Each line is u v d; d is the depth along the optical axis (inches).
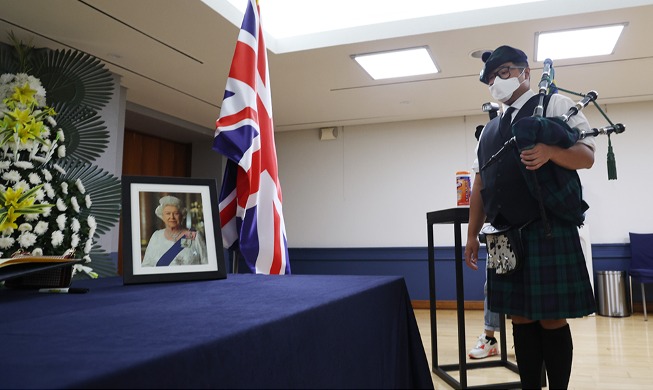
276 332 21.9
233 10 117.0
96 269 81.1
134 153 208.8
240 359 19.1
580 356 105.6
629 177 184.7
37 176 62.7
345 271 215.5
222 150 60.2
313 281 39.7
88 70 106.3
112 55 135.3
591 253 183.5
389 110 195.2
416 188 211.0
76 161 87.0
